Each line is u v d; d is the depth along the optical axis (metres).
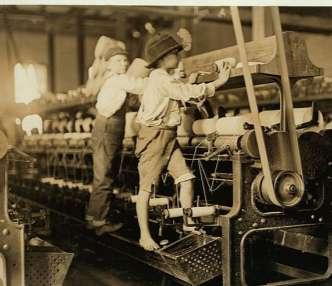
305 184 3.08
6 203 2.63
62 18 8.33
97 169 4.38
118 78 4.35
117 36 8.54
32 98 6.92
